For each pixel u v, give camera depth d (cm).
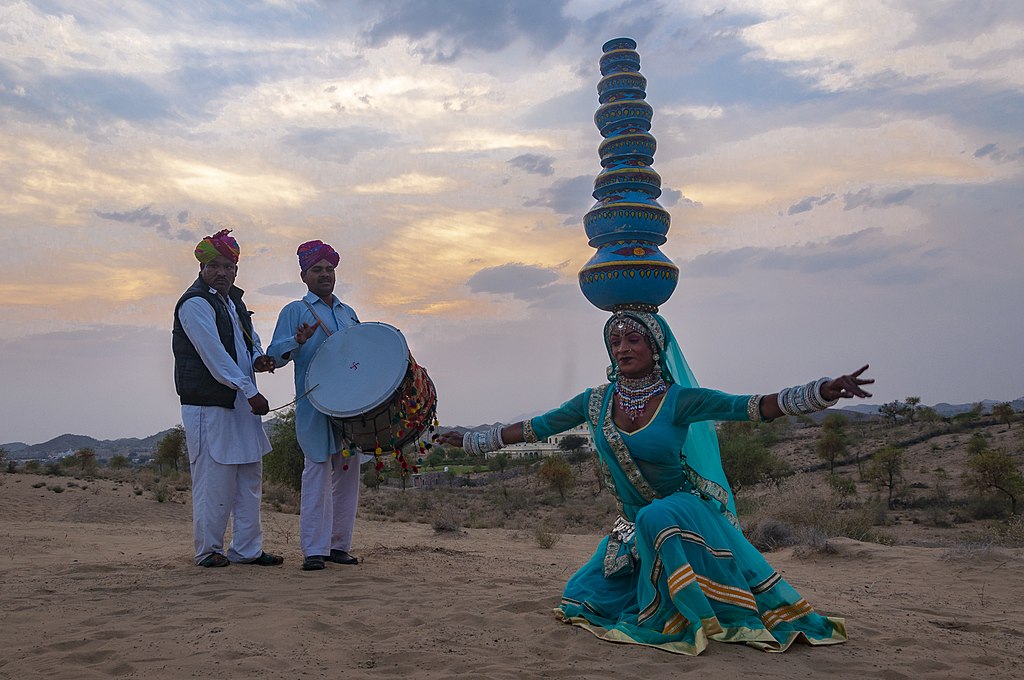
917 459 6838
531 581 668
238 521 709
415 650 440
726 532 499
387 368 658
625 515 534
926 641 498
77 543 1018
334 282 748
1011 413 8112
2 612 511
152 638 451
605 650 448
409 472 676
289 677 385
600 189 656
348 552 751
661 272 605
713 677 396
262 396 674
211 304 681
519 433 582
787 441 8706
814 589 742
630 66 704
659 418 505
